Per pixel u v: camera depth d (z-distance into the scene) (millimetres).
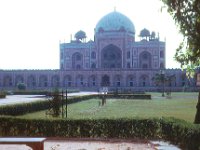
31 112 33250
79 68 135000
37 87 122938
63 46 139625
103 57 137125
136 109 39438
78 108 40188
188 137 13797
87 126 19734
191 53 16109
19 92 80438
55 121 19828
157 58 131875
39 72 125062
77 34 146625
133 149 16562
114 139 19266
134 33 141250
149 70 120438
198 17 15008
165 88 116188
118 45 133375
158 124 19047
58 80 124938
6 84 125938
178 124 15750
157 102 53750
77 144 17922
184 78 118250
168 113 33969
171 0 15125
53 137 19719
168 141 17109
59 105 24156
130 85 122125
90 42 137250
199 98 17281
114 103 51062
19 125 19953
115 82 122438
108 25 135000
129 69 121500
